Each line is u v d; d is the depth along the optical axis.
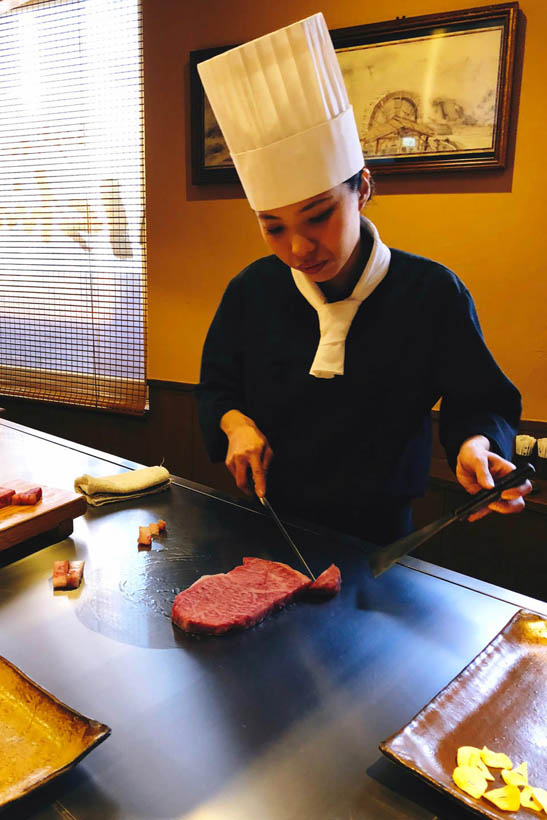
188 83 3.21
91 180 3.68
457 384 1.46
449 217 2.72
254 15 2.99
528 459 2.55
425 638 1.03
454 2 2.55
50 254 3.91
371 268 1.42
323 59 1.18
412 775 0.74
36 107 3.78
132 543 1.35
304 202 1.21
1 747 0.77
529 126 2.50
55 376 4.04
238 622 1.04
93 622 1.08
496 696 0.86
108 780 0.75
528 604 1.12
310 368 1.53
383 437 1.53
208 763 0.78
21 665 0.96
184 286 3.46
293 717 0.86
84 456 1.89
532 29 2.43
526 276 2.63
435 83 2.59
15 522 1.28
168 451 3.69
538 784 0.73
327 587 1.14
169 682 0.93
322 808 0.72
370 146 2.77
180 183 3.35
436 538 2.73
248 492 1.46
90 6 3.46
